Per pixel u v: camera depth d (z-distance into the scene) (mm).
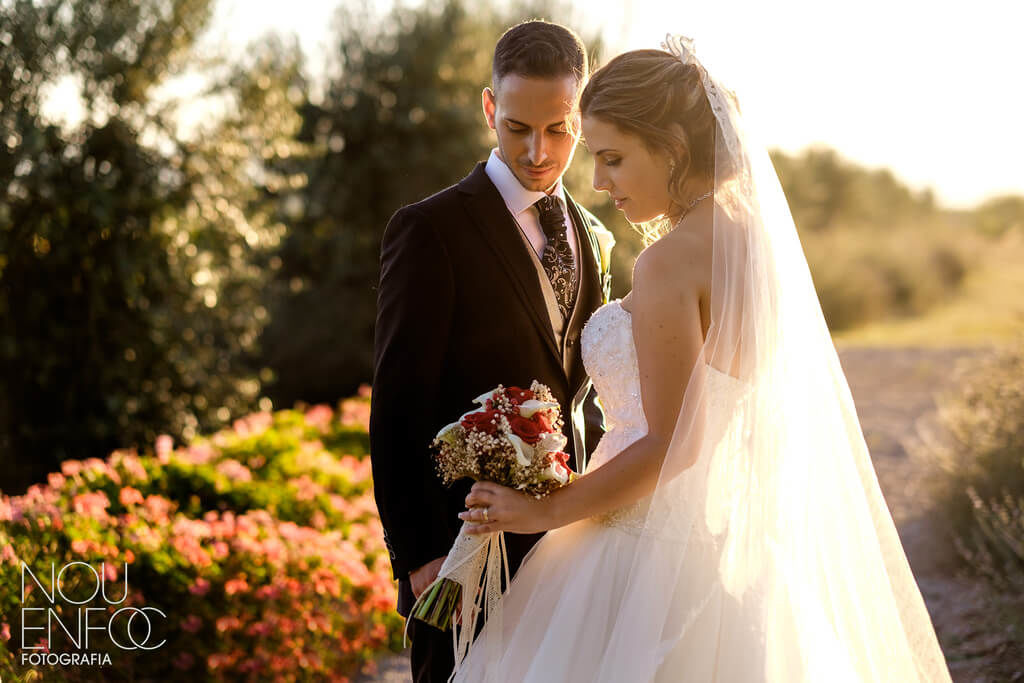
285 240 12078
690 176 2082
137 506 4227
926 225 26797
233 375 8289
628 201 2141
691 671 1954
